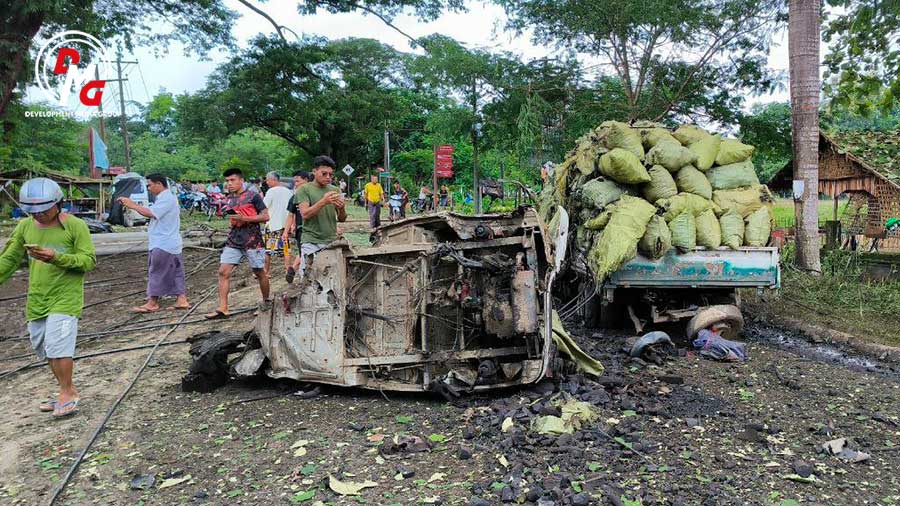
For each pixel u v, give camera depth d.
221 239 17.50
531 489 3.47
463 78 16.62
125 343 7.29
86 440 4.50
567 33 15.79
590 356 5.89
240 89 33.66
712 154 7.20
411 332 5.21
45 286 4.87
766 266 6.76
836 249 11.89
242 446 4.33
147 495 3.69
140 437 4.55
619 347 6.77
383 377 5.30
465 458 3.98
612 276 6.79
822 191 13.81
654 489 3.53
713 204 6.96
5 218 24.38
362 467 3.92
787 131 15.55
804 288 9.59
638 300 7.61
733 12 14.55
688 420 4.56
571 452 3.96
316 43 23.75
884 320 8.16
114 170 29.73
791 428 4.55
